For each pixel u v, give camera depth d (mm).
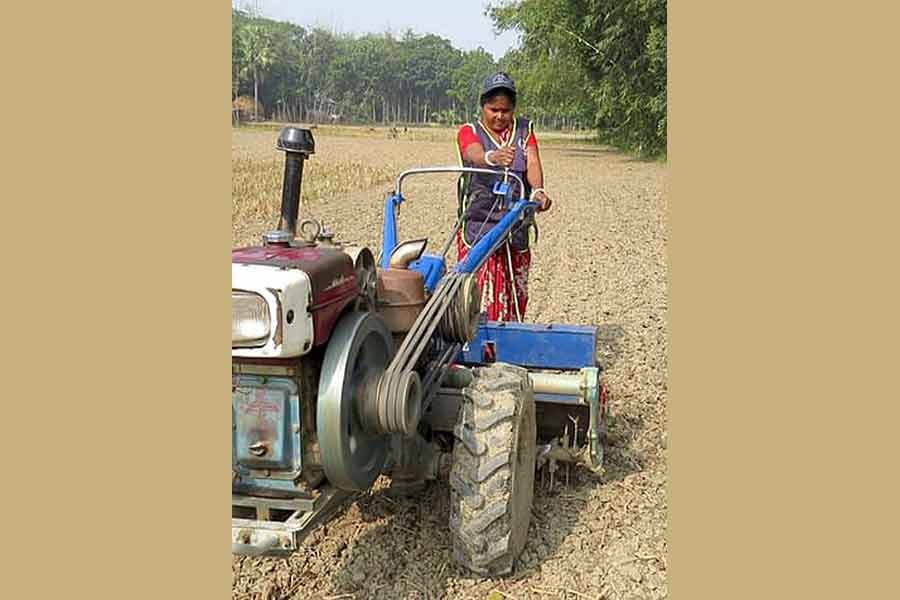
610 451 5082
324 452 3092
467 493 3529
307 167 28969
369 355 3373
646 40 36188
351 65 127125
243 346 2900
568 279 10070
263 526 3027
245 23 116062
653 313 8453
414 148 47219
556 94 44281
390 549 3967
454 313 4020
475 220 5398
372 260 3654
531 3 42125
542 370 4957
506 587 3633
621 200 19375
